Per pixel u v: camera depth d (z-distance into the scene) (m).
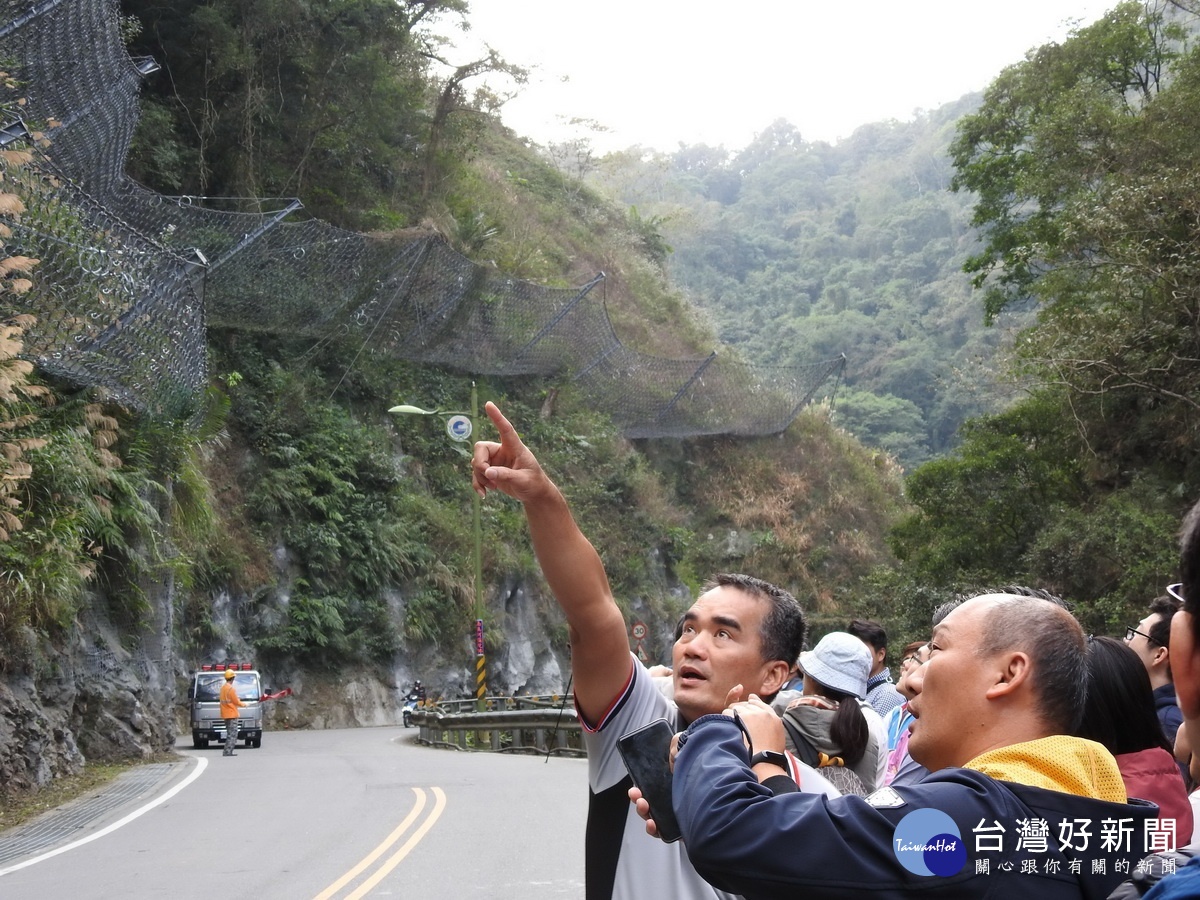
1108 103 27.62
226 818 12.76
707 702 3.31
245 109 36.81
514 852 10.17
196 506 25.52
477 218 50.59
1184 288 22.56
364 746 26.69
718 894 3.07
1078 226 24.83
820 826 2.23
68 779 17.03
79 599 19.66
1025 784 2.30
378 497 39.88
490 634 41.38
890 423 100.06
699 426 53.50
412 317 39.97
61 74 19.27
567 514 3.08
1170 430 25.91
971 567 28.27
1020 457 27.95
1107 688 3.81
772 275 134.38
